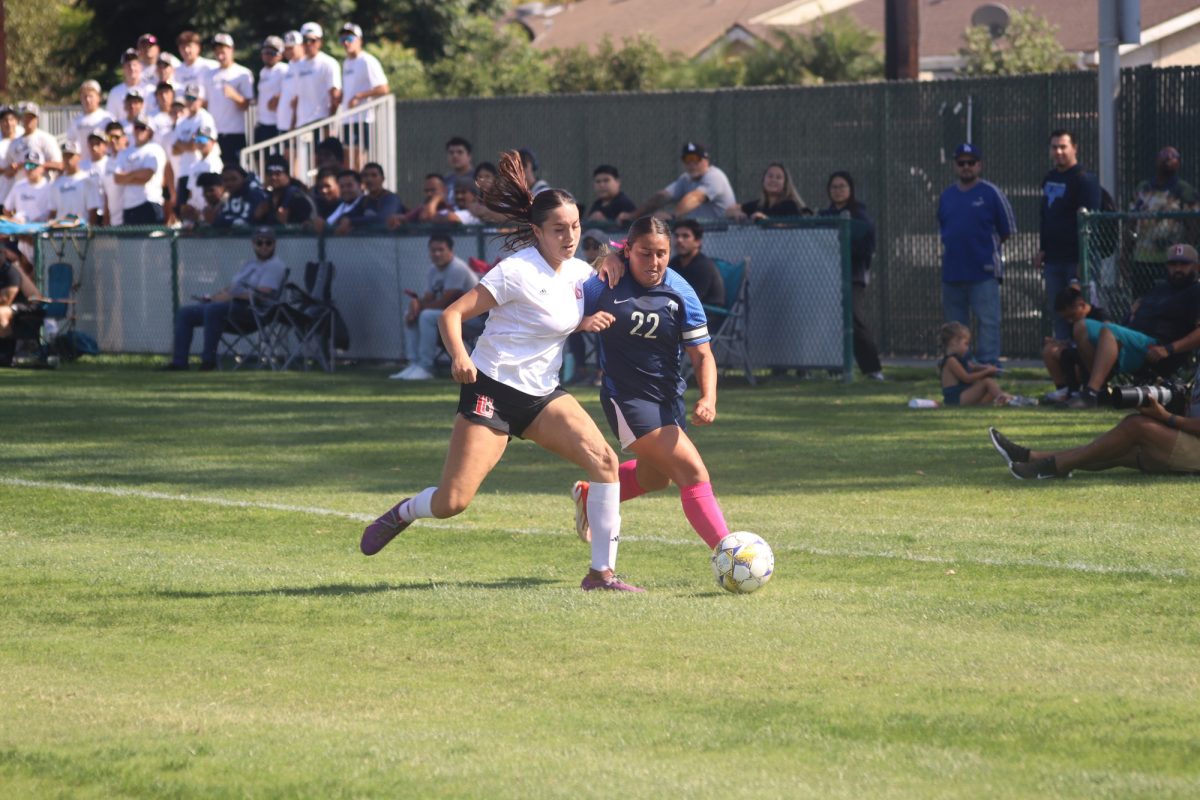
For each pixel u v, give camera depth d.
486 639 22.20
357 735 17.78
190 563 28.78
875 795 15.34
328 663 21.11
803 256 63.25
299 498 36.94
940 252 72.31
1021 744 16.97
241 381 65.38
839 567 27.84
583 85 144.88
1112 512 33.41
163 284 75.75
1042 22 123.69
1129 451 38.06
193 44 85.94
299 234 72.12
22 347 73.25
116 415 53.44
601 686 19.72
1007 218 60.75
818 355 63.44
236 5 126.25
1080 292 52.69
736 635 22.25
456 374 24.16
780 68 140.00
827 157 75.69
